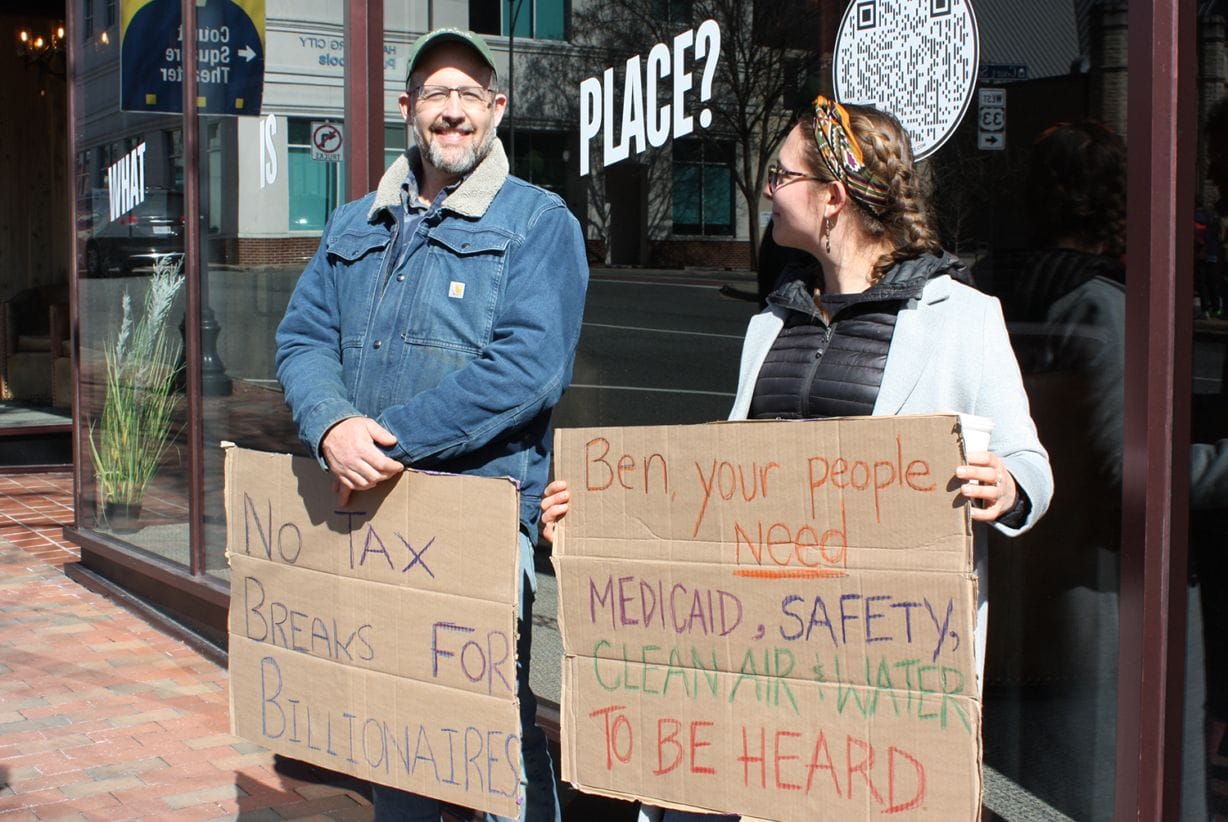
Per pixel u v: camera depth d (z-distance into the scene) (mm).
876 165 2123
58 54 11023
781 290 2299
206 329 5195
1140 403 2350
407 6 4195
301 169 4613
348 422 2355
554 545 2207
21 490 8844
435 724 2289
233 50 4953
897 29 2877
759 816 2021
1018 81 2648
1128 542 2385
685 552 2066
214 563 5191
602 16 3570
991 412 2023
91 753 4066
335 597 2398
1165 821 2363
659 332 3455
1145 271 2326
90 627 5465
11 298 10992
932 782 1856
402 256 2568
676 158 3379
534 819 2656
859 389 2127
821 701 1954
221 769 3959
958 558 1814
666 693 2104
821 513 1931
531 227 2508
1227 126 2328
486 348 2465
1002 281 2713
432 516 2262
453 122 2506
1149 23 2305
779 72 3127
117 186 5910
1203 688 2367
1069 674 2646
